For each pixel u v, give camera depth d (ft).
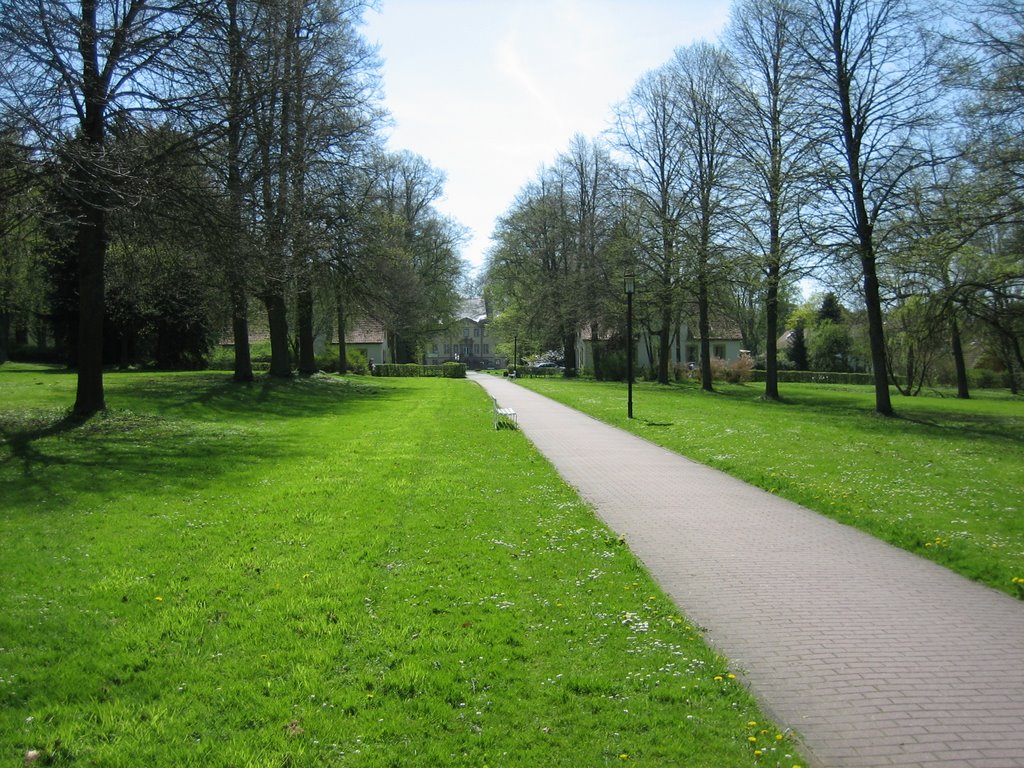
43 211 48.60
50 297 121.49
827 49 82.64
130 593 20.52
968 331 99.09
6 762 12.43
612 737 13.67
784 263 86.99
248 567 23.16
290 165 68.44
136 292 71.77
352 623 18.58
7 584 21.03
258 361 172.14
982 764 13.26
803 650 18.26
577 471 44.42
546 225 181.98
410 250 180.65
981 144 67.10
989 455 50.90
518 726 13.99
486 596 20.93
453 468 42.80
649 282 134.10
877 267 82.53
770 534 29.63
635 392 122.93
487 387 137.08
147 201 49.01
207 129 52.95
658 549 27.32
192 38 50.55
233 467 41.29
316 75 64.64
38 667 15.96
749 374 179.73
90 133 49.70
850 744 13.89
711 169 120.06
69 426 52.70
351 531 27.63
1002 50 64.13
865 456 49.44
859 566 25.43
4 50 43.52
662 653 17.48
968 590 23.00
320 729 13.61
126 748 12.89
